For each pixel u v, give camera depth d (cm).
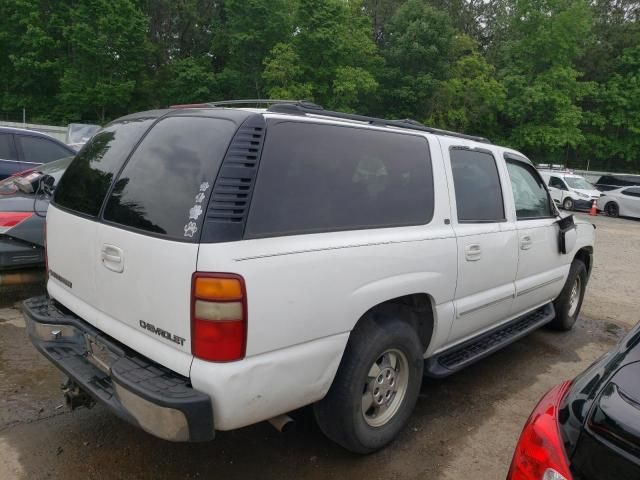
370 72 3297
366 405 304
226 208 229
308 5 2992
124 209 265
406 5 3422
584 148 3691
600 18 4003
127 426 333
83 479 281
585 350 529
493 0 4509
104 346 275
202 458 306
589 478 168
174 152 259
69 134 1728
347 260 269
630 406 178
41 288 595
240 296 225
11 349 433
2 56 3266
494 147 425
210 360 226
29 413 340
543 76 3259
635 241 1402
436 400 399
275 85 2927
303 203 258
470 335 395
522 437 198
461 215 364
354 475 298
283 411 255
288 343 246
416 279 313
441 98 3234
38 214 468
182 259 228
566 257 518
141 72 3338
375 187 302
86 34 3005
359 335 291
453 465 315
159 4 3634
